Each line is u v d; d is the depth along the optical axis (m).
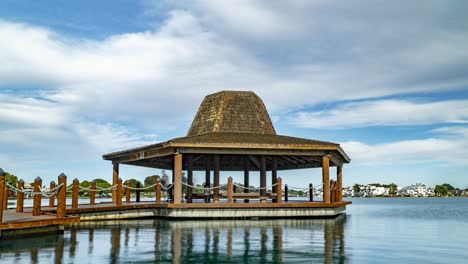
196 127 30.03
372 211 41.19
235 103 29.47
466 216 31.61
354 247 13.57
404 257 11.86
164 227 19.02
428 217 30.20
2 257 11.20
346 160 32.19
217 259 11.38
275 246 13.55
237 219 22.97
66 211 21.03
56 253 11.95
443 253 12.58
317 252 12.53
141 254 12.04
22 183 21.23
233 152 24.27
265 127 29.39
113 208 22.88
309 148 24.47
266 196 25.84
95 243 13.96
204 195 26.42
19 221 14.62
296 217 23.78
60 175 16.55
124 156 29.88
